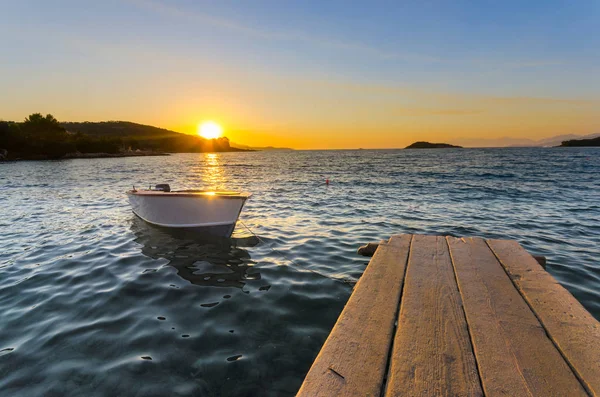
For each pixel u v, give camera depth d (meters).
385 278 3.60
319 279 5.42
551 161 51.59
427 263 4.09
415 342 2.35
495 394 1.84
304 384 1.91
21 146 71.38
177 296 4.85
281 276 5.58
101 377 3.12
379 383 1.92
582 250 6.89
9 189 20.08
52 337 3.79
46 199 15.62
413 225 9.37
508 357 2.17
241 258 6.61
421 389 1.87
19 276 5.71
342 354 2.21
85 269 6.03
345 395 1.83
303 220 10.20
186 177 30.61
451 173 30.55
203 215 8.41
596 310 4.27
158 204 8.98
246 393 2.91
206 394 2.90
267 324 4.04
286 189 19.17
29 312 4.40
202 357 3.40
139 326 4.02
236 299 4.72
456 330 2.51
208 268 6.04
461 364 2.10
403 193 16.73
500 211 11.58
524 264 4.03
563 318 2.71
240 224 9.70
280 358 3.38
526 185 20.00
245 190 18.81
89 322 4.12
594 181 22.05
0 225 9.91
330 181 23.97
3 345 3.65
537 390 1.87
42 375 3.16
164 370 3.21
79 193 17.98
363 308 2.89
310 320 4.13
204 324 4.05
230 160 83.19
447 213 11.23
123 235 8.62
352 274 5.62
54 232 8.99
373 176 28.19
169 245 7.63
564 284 5.10
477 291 3.23
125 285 5.26
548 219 10.16
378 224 9.52
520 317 2.72
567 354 2.21
